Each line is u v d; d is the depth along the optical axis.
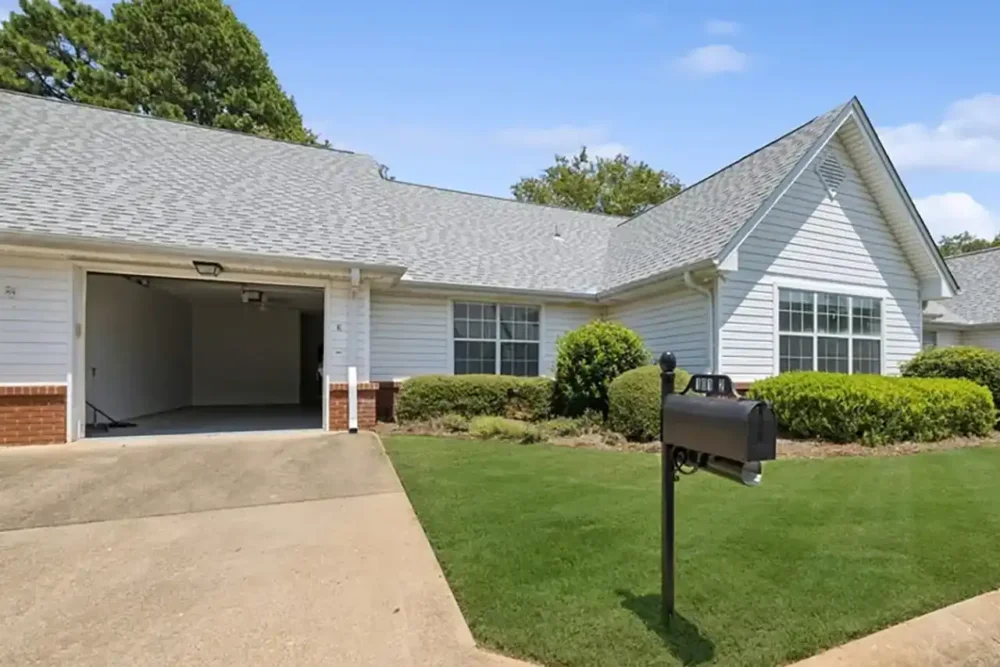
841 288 12.01
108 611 3.24
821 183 11.84
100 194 9.43
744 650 2.78
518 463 7.37
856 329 12.20
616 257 14.80
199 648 2.84
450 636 2.97
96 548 4.25
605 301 13.53
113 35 26.97
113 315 11.77
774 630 2.97
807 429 9.62
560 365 11.00
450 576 3.67
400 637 2.96
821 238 11.81
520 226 16.09
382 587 3.56
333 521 4.90
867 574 3.69
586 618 3.08
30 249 8.14
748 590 3.42
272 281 10.05
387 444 8.88
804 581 3.56
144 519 4.95
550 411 11.55
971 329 17.69
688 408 2.91
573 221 17.50
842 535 4.45
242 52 28.86
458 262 13.12
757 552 4.05
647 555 3.99
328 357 10.30
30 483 6.17
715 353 10.62
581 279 13.93
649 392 9.35
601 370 10.54
